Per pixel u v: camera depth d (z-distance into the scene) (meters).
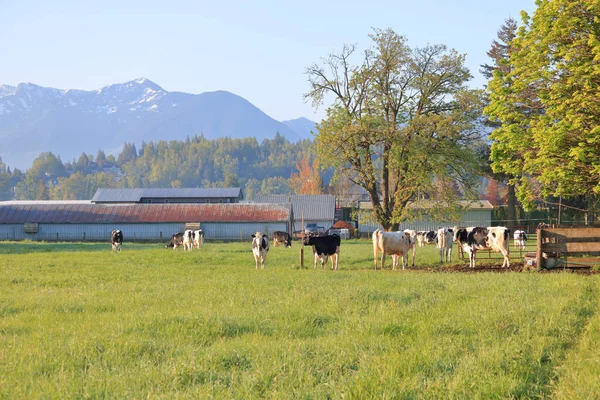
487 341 10.04
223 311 13.21
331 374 8.21
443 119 44.19
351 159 46.16
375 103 46.69
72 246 50.62
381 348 9.48
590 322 11.27
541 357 9.15
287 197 88.00
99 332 11.10
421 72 46.78
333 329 11.49
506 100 27.61
